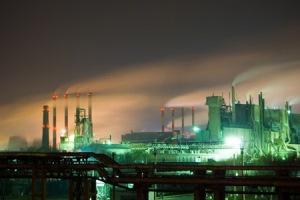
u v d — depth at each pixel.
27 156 42.62
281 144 124.06
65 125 137.50
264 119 127.31
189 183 38.19
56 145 135.50
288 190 35.97
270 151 121.38
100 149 117.12
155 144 114.31
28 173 46.44
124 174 42.44
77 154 42.72
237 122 127.88
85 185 43.00
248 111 129.38
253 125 124.25
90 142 126.56
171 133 139.00
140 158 112.75
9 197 89.38
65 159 43.78
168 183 38.88
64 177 43.84
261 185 36.12
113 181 40.91
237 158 103.75
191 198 70.31
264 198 80.88
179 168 38.69
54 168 43.03
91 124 131.12
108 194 83.44
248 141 118.75
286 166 35.69
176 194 69.06
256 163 106.75
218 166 37.44
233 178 36.94
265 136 123.00
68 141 127.38
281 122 128.75
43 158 43.47
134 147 115.31
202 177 38.06
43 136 133.88
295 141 135.00
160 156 111.06
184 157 110.19
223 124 125.94
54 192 94.88
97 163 42.19
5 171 47.06
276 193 37.09
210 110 127.25
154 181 39.22
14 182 95.88
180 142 120.44
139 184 40.53
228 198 83.38
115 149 116.44
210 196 78.81
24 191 94.75
